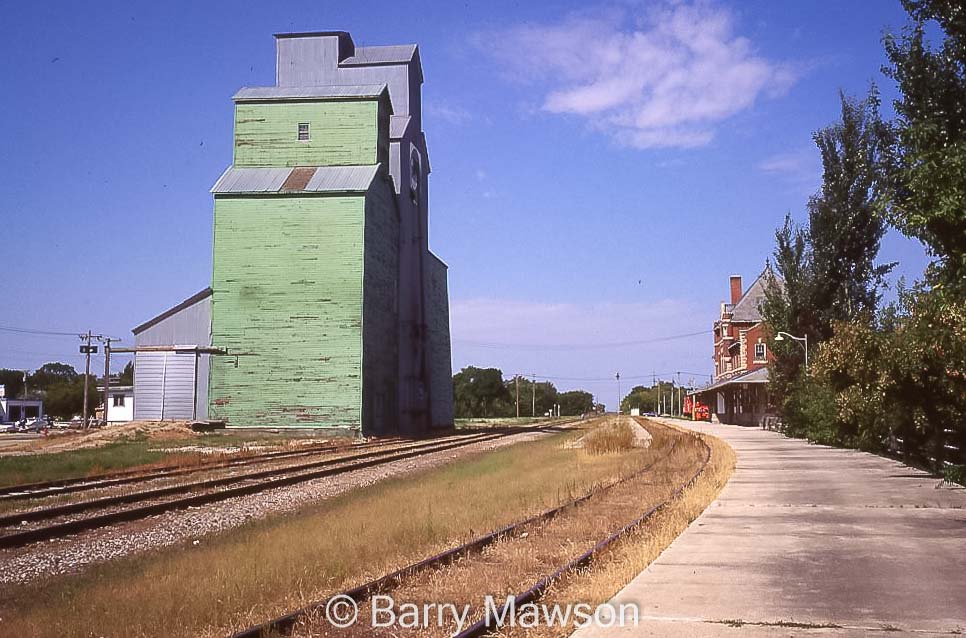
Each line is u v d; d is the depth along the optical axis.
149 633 7.66
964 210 12.20
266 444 40.09
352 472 26.16
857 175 40.97
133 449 35.88
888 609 7.89
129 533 14.45
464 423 98.81
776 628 7.25
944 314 14.17
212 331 50.03
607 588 8.85
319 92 54.50
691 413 118.50
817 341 42.53
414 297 61.69
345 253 49.84
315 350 49.28
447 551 10.89
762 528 12.98
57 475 24.05
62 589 9.84
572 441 45.41
